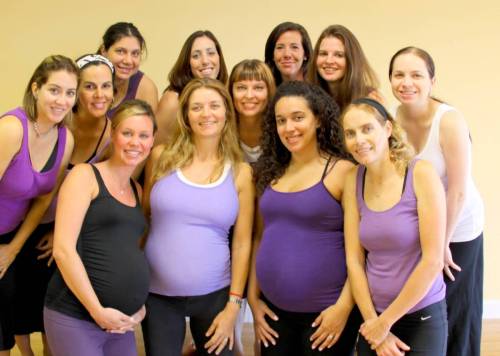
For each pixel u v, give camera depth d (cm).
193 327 214
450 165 213
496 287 361
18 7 331
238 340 283
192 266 199
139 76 281
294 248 195
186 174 210
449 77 350
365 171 189
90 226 184
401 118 228
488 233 360
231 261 220
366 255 193
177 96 270
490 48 348
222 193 206
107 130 240
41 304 247
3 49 335
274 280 197
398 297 175
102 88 228
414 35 347
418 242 176
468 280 236
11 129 195
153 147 232
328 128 203
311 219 194
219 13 340
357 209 190
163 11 337
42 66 196
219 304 208
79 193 181
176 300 204
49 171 212
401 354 180
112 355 196
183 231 200
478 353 243
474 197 235
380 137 176
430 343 179
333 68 249
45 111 197
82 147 239
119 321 183
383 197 180
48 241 241
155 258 201
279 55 272
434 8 345
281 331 204
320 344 196
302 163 205
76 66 204
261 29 342
